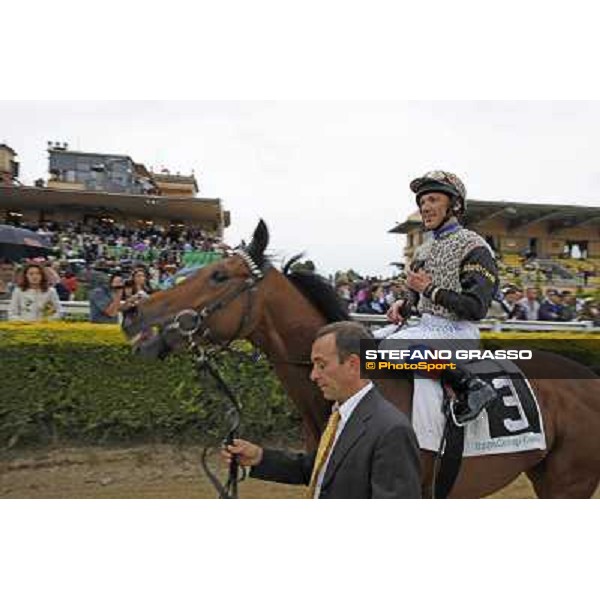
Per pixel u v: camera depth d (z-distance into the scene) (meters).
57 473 4.93
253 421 5.41
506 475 2.78
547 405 2.90
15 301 5.79
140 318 2.73
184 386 5.33
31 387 5.14
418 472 1.75
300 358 2.76
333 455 1.83
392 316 2.99
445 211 2.72
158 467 5.11
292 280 2.86
